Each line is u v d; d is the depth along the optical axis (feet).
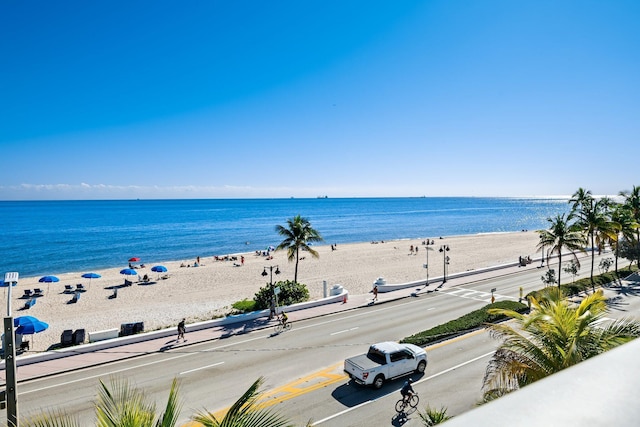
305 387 60.39
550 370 33.63
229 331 89.76
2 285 144.25
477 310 95.55
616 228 130.93
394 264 196.65
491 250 245.24
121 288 152.46
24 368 70.49
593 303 36.14
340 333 87.30
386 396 56.80
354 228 444.14
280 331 89.51
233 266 196.75
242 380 64.13
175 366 70.85
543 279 125.70
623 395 3.89
